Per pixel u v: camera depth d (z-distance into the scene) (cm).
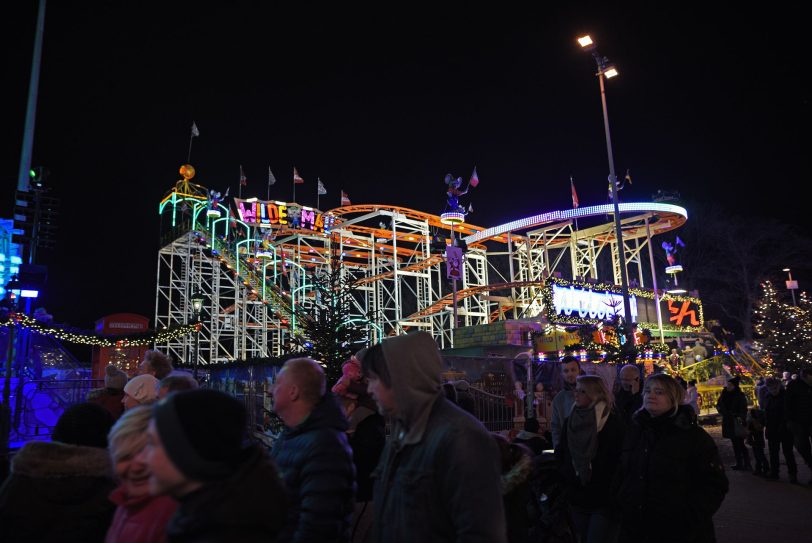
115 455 225
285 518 182
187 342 3672
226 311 4206
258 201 3853
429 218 4616
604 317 2997
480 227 4756
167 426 167
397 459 251
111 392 648
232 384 1580
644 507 392
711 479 386
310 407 309
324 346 909
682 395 403
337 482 277
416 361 249
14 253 2136
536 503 457
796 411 1003
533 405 1387
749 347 4056
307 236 4200
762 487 977
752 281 4744
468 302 4488
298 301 3016
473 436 230
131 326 2522
